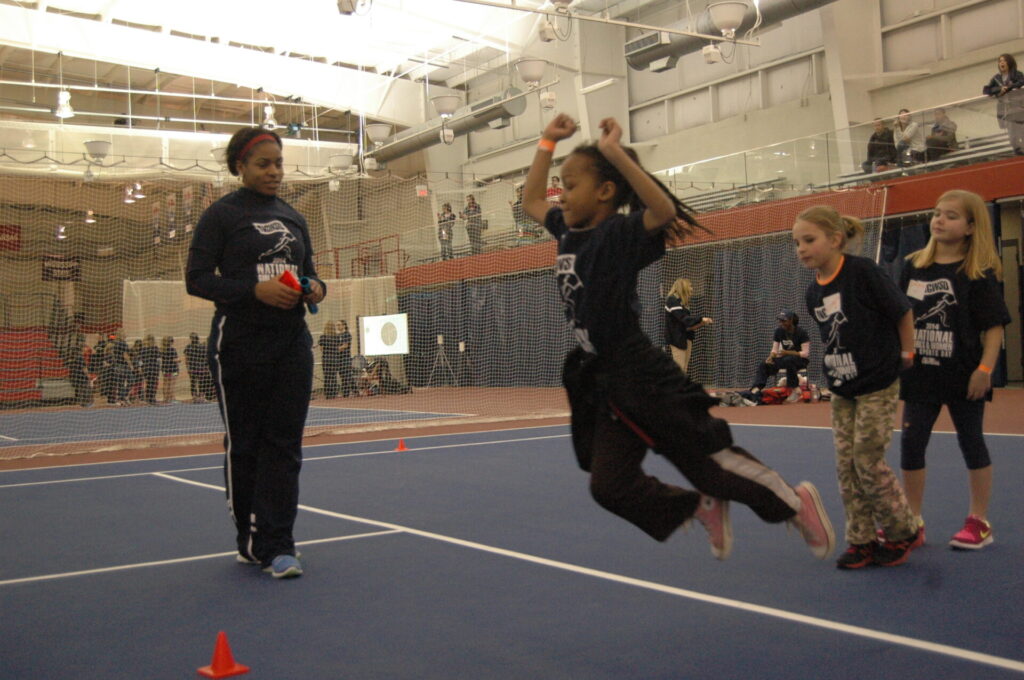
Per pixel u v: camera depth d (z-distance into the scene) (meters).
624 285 2.33
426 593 3.20
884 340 3.35
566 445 8.12
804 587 3.15
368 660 2.48
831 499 4.80
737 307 15.48
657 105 21.56
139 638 2.75
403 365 21.45
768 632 2.63
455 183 24.72
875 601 2.94
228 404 3.75
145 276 25.27
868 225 13.66
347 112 23.91
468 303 20.64
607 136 2.27
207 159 22.61
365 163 22.81
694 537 4.01
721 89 20.22
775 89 19.16
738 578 3.30
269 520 3.62
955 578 3.20
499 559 3.69
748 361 15.34
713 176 15.80
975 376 3.53
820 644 2.51
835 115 17.27
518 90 19.17
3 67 23.02
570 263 2.41
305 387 3.75
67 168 21.28
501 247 19.88
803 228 3.47
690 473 2.39
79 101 24.89
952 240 3.69
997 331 3.62
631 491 2.36
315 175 23.17
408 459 7.43
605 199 2.44
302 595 3.22
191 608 3.09
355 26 20.50
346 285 21.59
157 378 19.67
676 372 2.38
